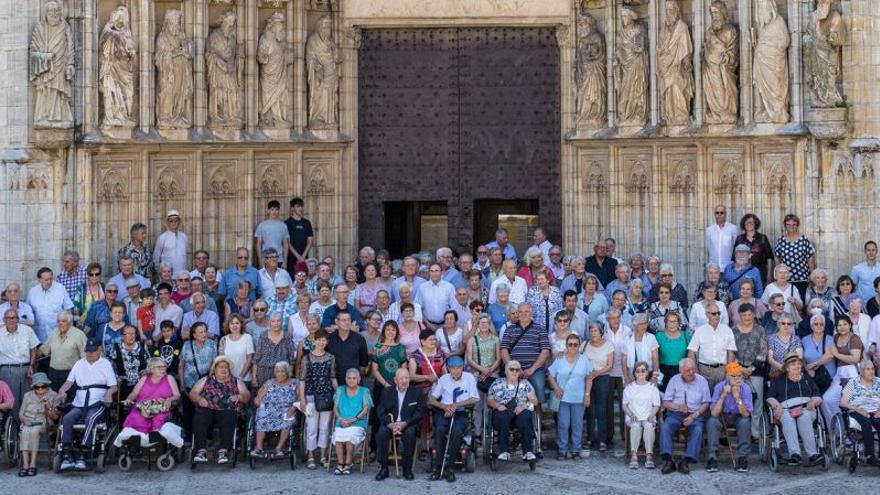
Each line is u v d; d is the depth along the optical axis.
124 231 24.14
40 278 21.86
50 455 19.97
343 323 19.95
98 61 23.62
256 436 19.59
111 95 23.67
